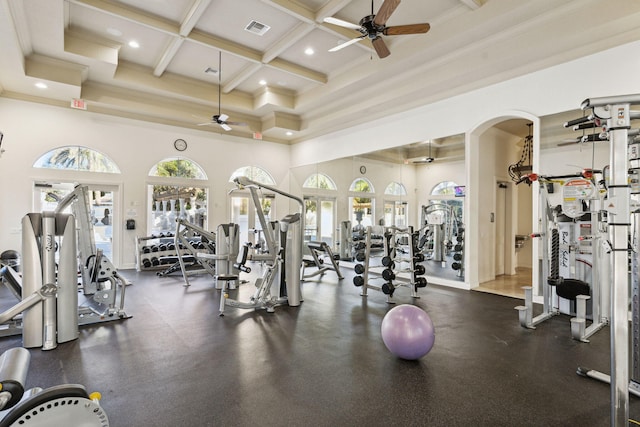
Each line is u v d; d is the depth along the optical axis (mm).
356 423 2018
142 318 4004
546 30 4133
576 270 4113
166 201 7855
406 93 5945
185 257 6914
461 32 4477
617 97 1715
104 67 5789
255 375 2607
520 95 4953
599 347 3152
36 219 3189
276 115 8180
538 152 4758
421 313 2861
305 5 4535
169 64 6312
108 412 2111
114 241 7219
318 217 8938
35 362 2816
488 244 6273
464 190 5742
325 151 8648
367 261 5211
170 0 4438
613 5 3625
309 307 4520
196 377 2574
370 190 7473
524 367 2750
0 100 6031
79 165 6840
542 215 3973
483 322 3902
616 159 1722
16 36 4488
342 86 6414
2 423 1253
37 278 3123
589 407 2184
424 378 2564
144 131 7500
